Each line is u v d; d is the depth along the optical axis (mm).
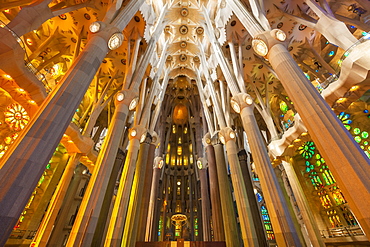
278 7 14742
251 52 18688
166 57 26266
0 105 16531
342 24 10148
